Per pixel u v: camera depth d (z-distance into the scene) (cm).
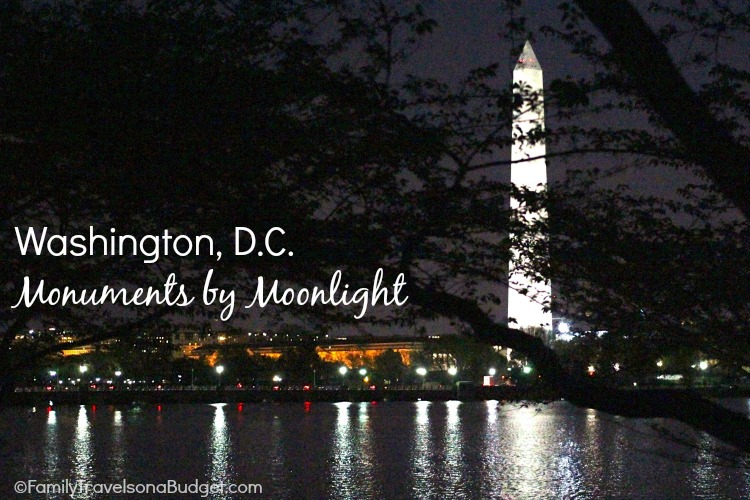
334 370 13912
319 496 3144
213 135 959
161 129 977
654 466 3822
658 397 687
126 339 1277
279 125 943
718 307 1295
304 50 920
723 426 672
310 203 953
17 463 4206
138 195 1011
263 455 4528
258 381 11969
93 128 995
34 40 1028
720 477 3494
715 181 582
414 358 13688
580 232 1166
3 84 1020
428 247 912
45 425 6981
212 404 10694
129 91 984
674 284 1273
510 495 3156
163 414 8512
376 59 927
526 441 5325
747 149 580
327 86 909
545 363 726
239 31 980
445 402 11338
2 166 1046
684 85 567
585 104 887
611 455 4372
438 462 4181
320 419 7650
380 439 5500
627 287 1270
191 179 959
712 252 1258
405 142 905
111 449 4897
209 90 968
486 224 941
